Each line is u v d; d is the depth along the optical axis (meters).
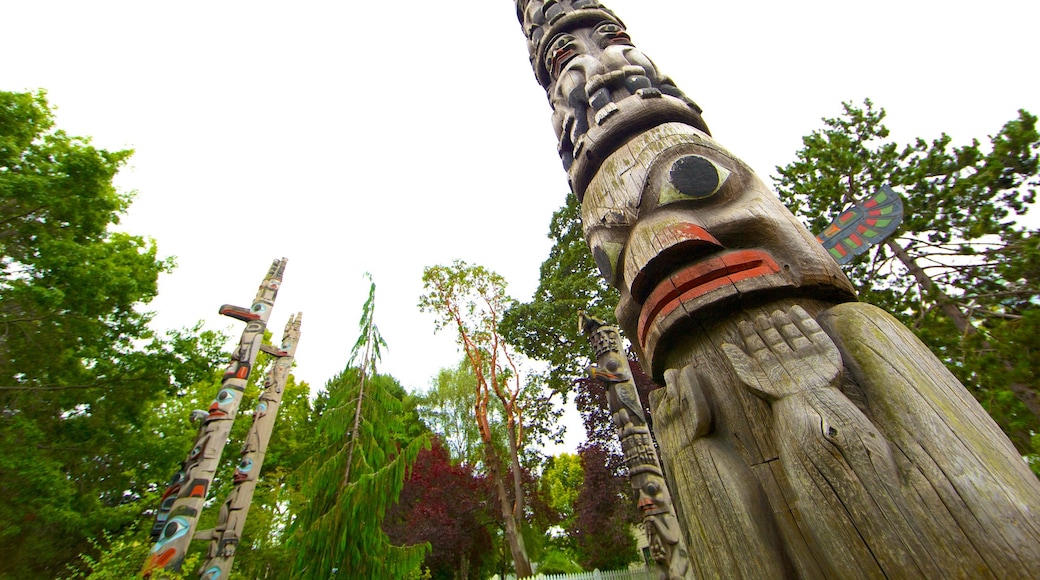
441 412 23.22
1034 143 9.71
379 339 10.92
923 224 10.59
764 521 1.74
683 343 2.32
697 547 1.85
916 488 1.38
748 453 1.92
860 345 1.76
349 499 8.11
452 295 19.81
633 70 3.62
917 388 1.57
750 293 2.12
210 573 7.21
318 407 21.64
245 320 9.19
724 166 2.59
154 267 11.40
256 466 8.48
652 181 2.66
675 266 2.35
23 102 9.04
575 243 17.80
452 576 16.94
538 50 5.49
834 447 1.50
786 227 2.28
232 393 8.13
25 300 8.81
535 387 18.86
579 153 3.45
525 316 17.06
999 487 1.32
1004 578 1.19
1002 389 7.76
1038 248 8.66
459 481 17.30
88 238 10.20
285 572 8.43
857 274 11.38
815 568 1.62
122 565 7.14
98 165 9.48
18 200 8.80
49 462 9.16
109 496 11.77
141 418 11.04
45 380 9.88
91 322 9.81
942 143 11.22
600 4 5.55
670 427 2.14
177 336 10.69
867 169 11.88
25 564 10.29
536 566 21.25
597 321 8.29
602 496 14.07
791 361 1.76
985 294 9.47
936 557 1.28
